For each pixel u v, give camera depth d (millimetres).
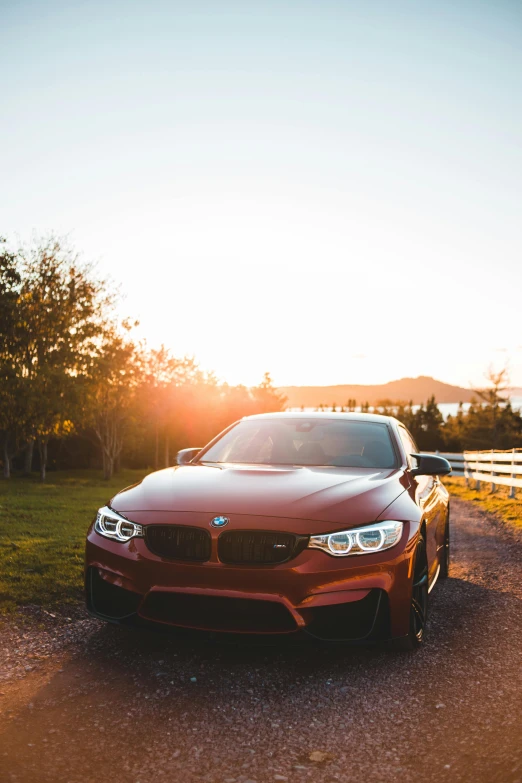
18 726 2660
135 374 35062
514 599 5039
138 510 3506
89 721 2721
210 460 4746
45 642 3727
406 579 3314
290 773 2330
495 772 2330
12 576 5219
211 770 2342
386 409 94750
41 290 24984
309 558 3146
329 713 2846
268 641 3102
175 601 3238
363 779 2291
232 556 3195
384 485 3781
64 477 35156
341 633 3143
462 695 3062
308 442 4723
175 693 3031
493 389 54250
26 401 23094
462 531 9492
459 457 20453
